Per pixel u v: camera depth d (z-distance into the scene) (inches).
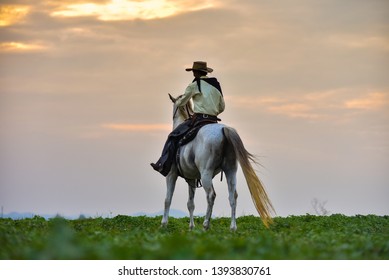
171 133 752.3
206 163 700.0
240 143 690.2
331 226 848.9
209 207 702.5
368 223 894.4
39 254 404.8
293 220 971.3
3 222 799.1
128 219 928.3
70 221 924.6
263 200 681.0
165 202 767.1
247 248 455.2
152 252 427.5
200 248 429.4
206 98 741.3
